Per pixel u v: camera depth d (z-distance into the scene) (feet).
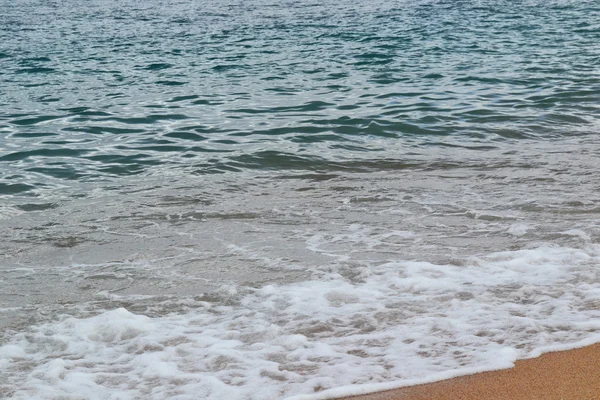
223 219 23.41
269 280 18.24
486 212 23.27
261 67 61.87
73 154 34.42
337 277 18.17
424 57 65.62
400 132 37.50
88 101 48.85
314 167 30.42
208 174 29.78
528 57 63.93
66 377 13.62
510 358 13.67
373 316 15.85
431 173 28.89
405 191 26.13
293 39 80.38
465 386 12.79
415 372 13.35
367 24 93.81
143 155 33.81
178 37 84.28
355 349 14.40
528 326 15.01
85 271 19.27
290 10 114.32
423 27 89.61
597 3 119.03
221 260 19.72
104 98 49.88
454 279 17.74
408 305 16.35
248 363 13.99
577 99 44.96
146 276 18.80
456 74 56.24
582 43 72.23
